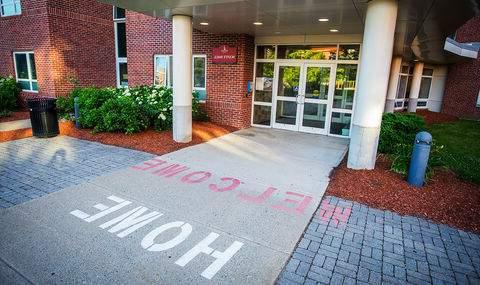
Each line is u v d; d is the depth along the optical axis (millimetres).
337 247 3633
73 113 11594
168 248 3465
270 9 6430
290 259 3365
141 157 6801
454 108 17203
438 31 8086
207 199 4777
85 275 2988
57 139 8219
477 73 16203
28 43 13500
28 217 4055
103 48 15109
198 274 3053
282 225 4055
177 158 6812
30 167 5988
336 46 9391
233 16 7234
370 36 5676
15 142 7855
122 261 3213
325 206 4703
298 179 5781
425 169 5410
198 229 3887
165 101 9422
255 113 11016
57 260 3195
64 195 4766
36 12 12820
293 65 10125
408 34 8539
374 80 5777
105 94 9922
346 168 6348
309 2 5789
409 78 17391
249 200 4793
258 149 7910
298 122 10375
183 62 7648
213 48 10281
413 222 4281
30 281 2898
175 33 7527
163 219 4109
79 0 13703
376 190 5242
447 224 4254
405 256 3510
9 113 12195
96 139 8172
